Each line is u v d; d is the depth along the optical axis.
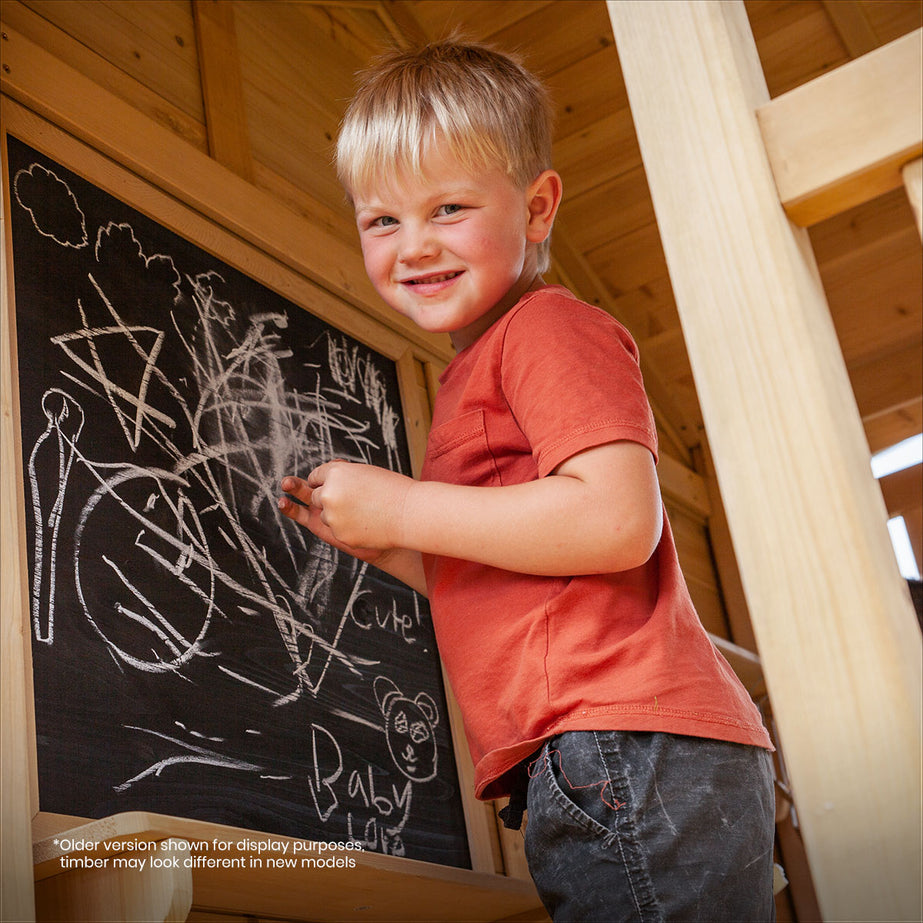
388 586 1.88
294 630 1.65
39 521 1.34
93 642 1.34
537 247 1.32
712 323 0.84
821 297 0.86
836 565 0.75
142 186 1.73
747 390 0.81
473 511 1.01
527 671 1.03
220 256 1.82
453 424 1.16
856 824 0.71
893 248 2.85
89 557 1.38
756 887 0.96
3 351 1.18
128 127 1.75
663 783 0.95
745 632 3.04
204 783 1.40
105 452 1.47
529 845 1.00
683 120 0.89
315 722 1.61
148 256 1.69
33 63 1.62
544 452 1.01
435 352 2.29
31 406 1.39
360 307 2.12
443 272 1.17
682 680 1.00
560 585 1.04
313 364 1.94
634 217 2.97
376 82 1.27
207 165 1.88
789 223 0.86
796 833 2.74
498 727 1.04
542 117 1.34
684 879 0.92
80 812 1.24
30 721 1.21
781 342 0.81
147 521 1.48
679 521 3.05
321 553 1.76
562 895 0.96
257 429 1.75
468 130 1.19
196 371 1.68
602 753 0.96
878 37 2.67
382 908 1.53
